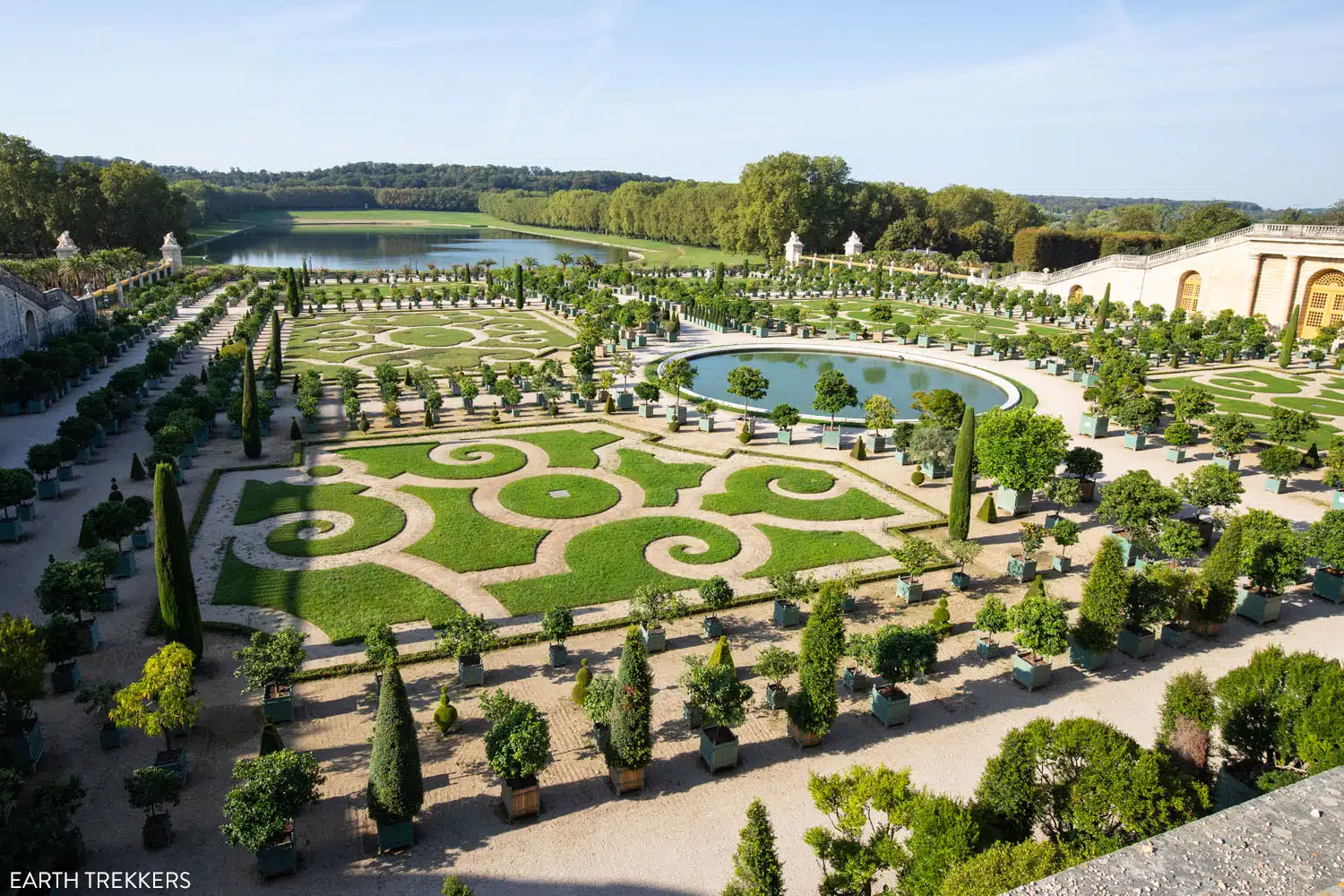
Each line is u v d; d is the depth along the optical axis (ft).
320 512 165.99
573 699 107.55
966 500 149.18
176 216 631.56
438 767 94.58
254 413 196.34
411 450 207.00
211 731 99.45
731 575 142.72
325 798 88.84
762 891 65.62
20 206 553.64
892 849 67.51
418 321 406.82
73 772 91.71
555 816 87.20
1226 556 125.18
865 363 335.67
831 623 96.02
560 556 148.56
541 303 474.08
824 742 101.09
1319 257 363.76
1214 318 382.83
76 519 160.15
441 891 76.84
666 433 224.74
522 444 214.69
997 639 125.80
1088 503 180.55
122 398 228.84
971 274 577.02
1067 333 378.94
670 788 92.02
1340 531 135.44
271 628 121.90
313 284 529.86
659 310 386.73
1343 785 49.57
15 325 273.33
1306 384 295.89
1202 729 83.46
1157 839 44.98
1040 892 41.37
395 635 121.19
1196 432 229.45
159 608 127.85
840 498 178.29
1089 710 107.65
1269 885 41.24
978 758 97.66
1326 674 80.79
